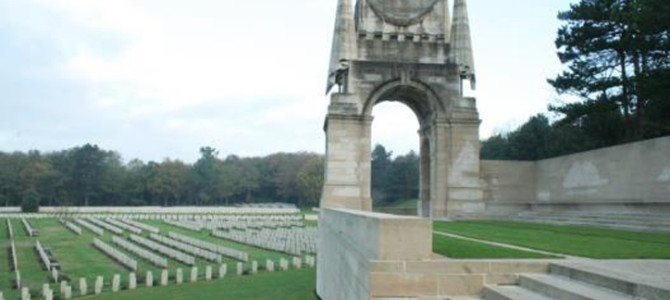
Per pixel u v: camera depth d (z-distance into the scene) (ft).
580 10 132.98
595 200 98.02
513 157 196.65
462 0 108.47
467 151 106.01
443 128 106.11
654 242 57.52
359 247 45.47
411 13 109.19
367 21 108.17
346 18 106.63
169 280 130.00
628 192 90.17
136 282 126.31
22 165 506.89
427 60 108.27
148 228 247.70
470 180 105.40
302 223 293.43
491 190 113.29
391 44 107.86
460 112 106.01
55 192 515.09
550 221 96.53
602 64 135.64
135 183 554.46
